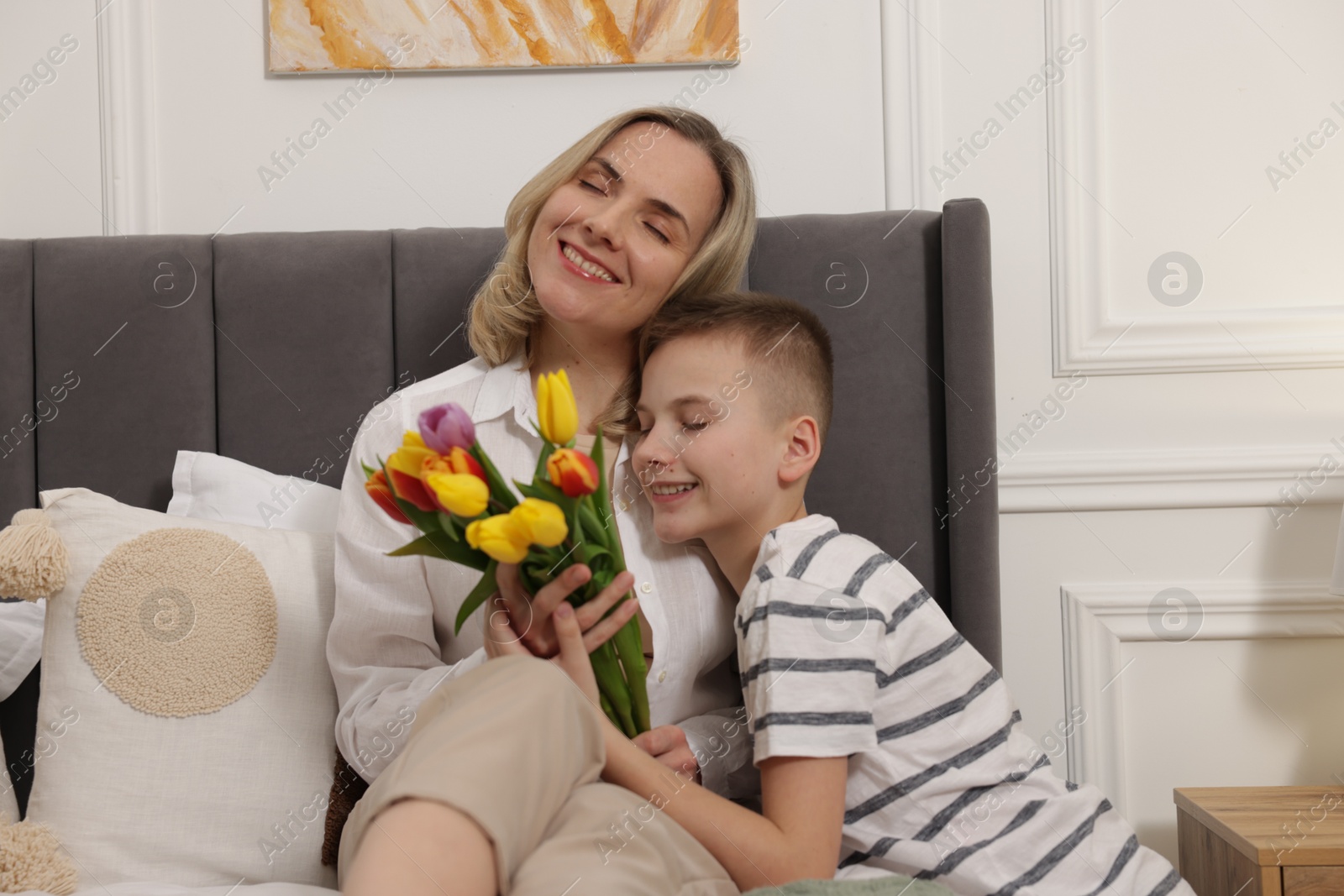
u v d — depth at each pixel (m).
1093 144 1.61
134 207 1.59
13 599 1.32
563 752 0.76
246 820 1.09
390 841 0.64
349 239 1.46
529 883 0.68
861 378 1.43
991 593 1.38
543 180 1.16
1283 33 1.60
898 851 0.93
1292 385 1.60
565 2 1.58
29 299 1.44
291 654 1.16
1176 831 1.59
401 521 0.86
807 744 0.89
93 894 0.98
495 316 1.17
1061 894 0.91
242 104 1.59
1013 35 1.61
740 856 0.85
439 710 0.80
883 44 1.60
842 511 1.42
